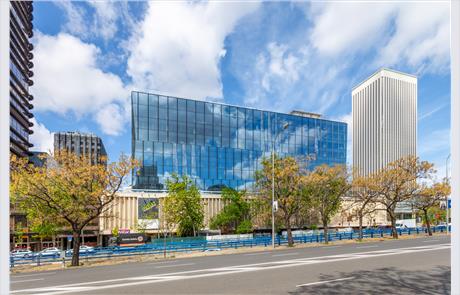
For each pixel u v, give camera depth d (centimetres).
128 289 1071
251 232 4159
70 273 1570
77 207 2102
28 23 7206
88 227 4638
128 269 1631
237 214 4041
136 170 3344
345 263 1534
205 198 4609
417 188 3506
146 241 3644
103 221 4003
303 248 2552
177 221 3403
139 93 5025
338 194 3300
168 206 3272
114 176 2194
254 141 5959
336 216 5147
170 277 1283
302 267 1443
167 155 5103
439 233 4056
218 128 5659
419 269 1334
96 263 2067
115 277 1347
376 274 1231
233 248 2786
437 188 3531
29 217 2358
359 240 3195
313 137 6500
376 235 3725
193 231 3872
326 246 2686
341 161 6662
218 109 5709
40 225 2633
